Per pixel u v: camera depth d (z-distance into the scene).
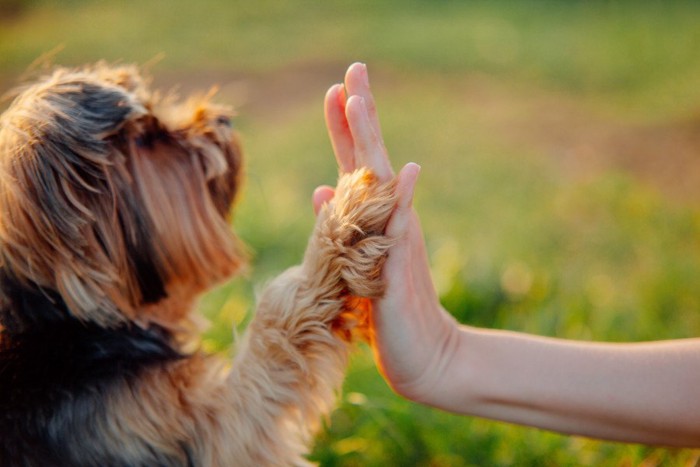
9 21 3.43
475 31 2.78
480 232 1.23
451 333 0.56
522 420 0.56
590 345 0.56
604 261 1.14
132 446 0.53
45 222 0.52
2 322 0.54
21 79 0.68
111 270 0.54
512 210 1.34
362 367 0.79
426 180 1.49
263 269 1.01
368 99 0.52
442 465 0.72
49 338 0.54
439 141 1.72
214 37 2.92
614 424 0.55
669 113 1.94
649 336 0.85
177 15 3.33
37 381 0.53
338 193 0.54
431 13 3.21
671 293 0.97
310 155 1.59
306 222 1.18
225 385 0.56
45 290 0.54
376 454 0.73
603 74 2.30
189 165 0.57
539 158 1.63
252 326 0.57
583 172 1.57
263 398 0.55
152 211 0.55
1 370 0.53
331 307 0.55
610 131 1.84
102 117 0.53
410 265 0.54
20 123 0.52
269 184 1.40
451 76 2.35
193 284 0.59
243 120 1.98
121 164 0.54
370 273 0.52
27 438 0.51
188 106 0.59
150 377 0.54
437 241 1.15
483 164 1.58
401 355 0.55
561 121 1.91
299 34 2.93
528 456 0.72
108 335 0.55
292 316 0.55
